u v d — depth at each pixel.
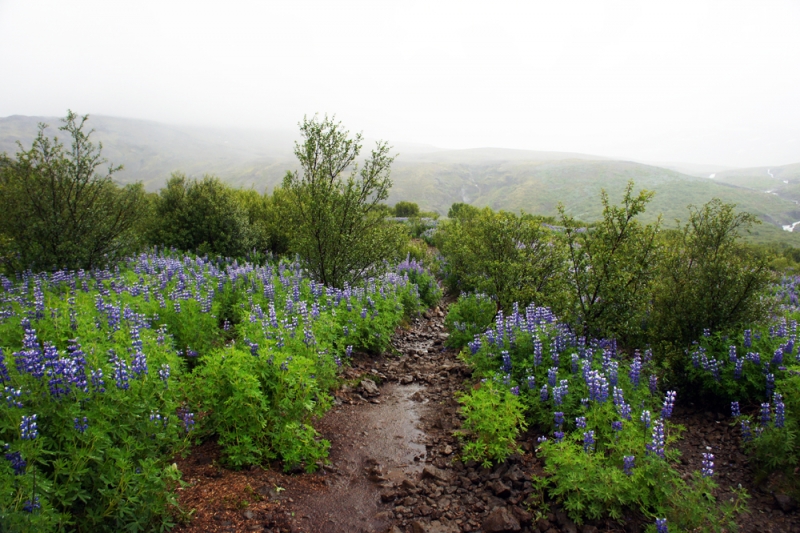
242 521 4.10
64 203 11.66
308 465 5.14
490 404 5.57
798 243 85.56
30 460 3.16
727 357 6.65
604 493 4.18
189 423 4.63
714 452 5.53
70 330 5.95
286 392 5.27
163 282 10.68
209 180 17.77
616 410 5.29
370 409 7.18
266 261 15.92
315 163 12.04
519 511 4.50
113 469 3.50
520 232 10.30
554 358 6.77
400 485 5.07
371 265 12.99
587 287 7.66
